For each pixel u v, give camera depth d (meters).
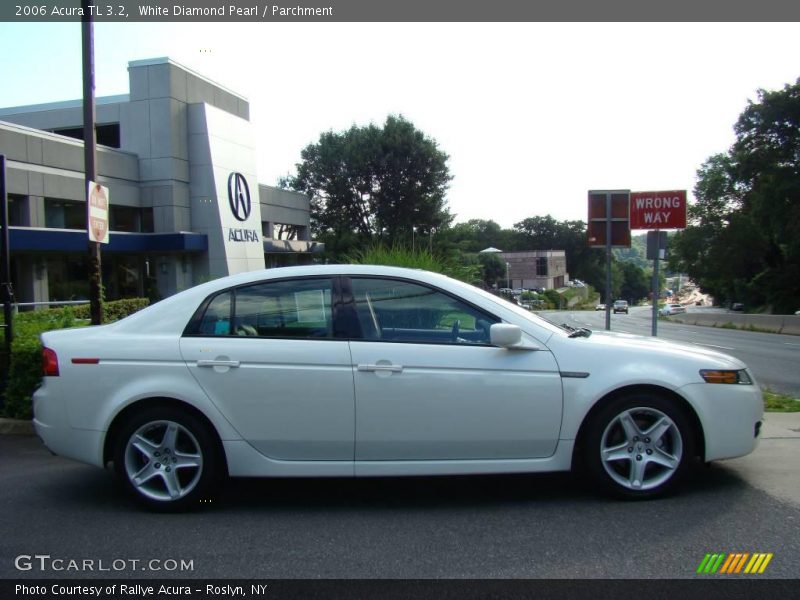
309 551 3.79
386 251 13.69
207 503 4.64
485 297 4.64
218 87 27.95
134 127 24.69
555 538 3.90
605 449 4.44
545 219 125.62
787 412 7.40
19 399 6.89
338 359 4.37
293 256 37.06
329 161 43.41
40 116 28.17
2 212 7.29
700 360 4.53
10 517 4.40
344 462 4.40
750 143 36.38
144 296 24.73
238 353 4.41
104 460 4.48
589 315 65.00
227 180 26.22
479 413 4.34
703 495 4.57
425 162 41.91
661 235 9.32
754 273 51.28
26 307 19.89
